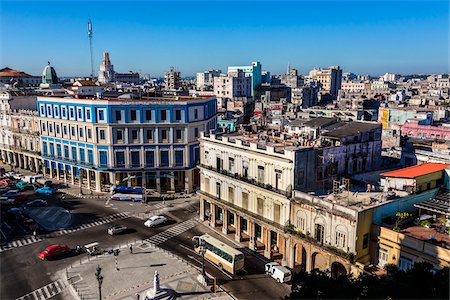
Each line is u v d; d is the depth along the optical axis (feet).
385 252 145.59
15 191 281.33
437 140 285.64
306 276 106.52
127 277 169.68
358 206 153.28
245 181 197.98
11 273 173.58
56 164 315.99
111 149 277.85
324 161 181.98
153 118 276.82
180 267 179.52
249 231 205.46
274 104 520.42
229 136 226.38
